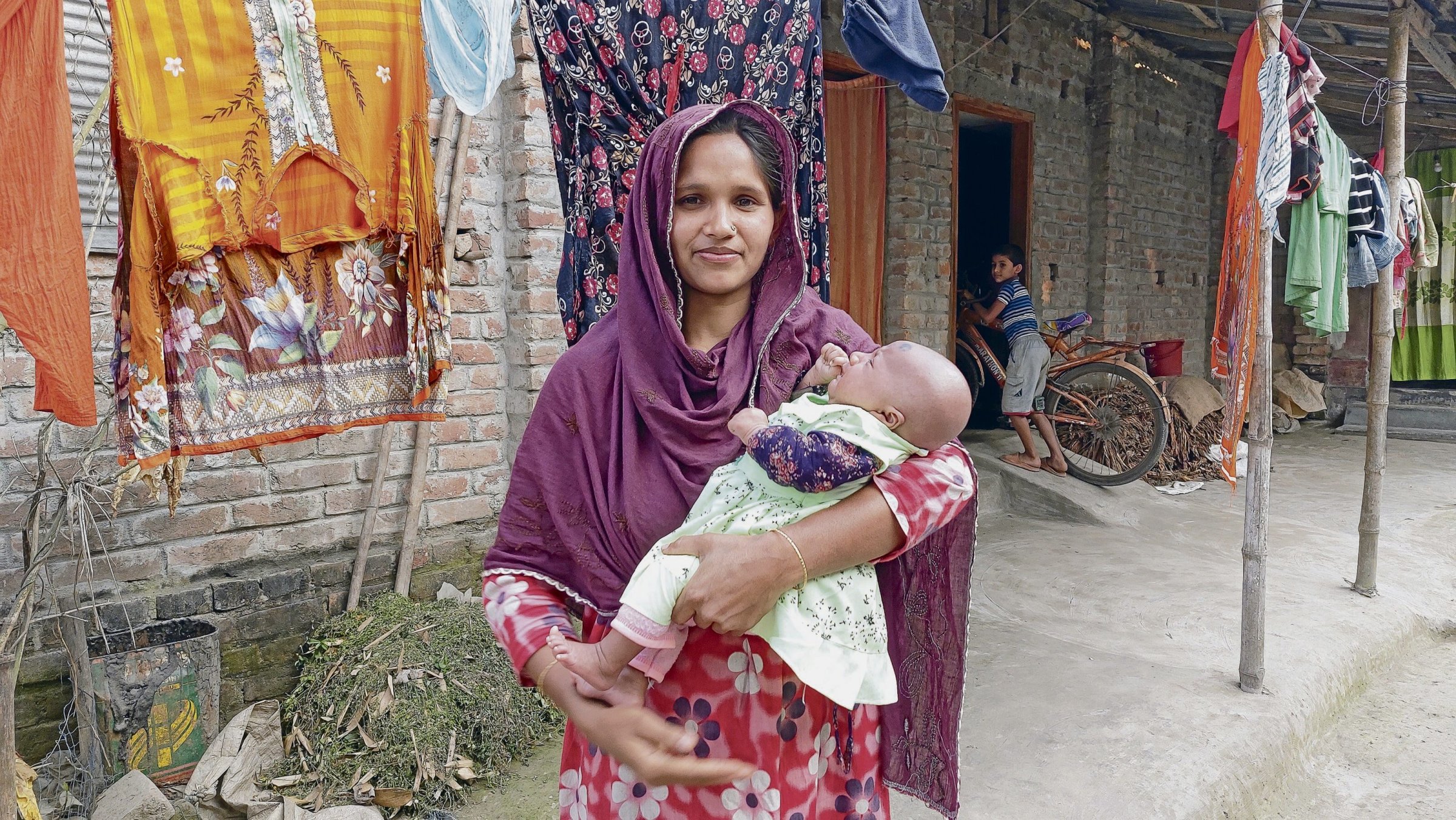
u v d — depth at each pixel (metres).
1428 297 9.31
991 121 6.99
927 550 1.49
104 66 2.61
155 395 2.11
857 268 5.71
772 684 1.24
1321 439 8.91
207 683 2.73
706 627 1.09
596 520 1.27
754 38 2.70
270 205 2.25
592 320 2.62
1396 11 4.67
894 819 2.49
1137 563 4.75
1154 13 6.88
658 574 1.14
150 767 2.61
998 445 6.66
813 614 1.18
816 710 1.29
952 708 1.48
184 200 2.10
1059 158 7.19
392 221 2.48
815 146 2.81
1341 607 4.16
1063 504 5.71
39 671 2.60
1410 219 6.04
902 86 2.78
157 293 2.11
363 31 2.36
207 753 2.67
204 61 2.11
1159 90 8.01
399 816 2.66
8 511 2.58
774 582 1.10
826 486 1.15
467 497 3.62
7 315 1.82
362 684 2.87
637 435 1.27
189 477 2.91
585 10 2.52
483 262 3.60
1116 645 3.73
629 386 1.26
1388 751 3.21
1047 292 7.23
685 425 1.25
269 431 2.37
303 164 2.30
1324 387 9.79
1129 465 6.31
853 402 1.23
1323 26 5.50
